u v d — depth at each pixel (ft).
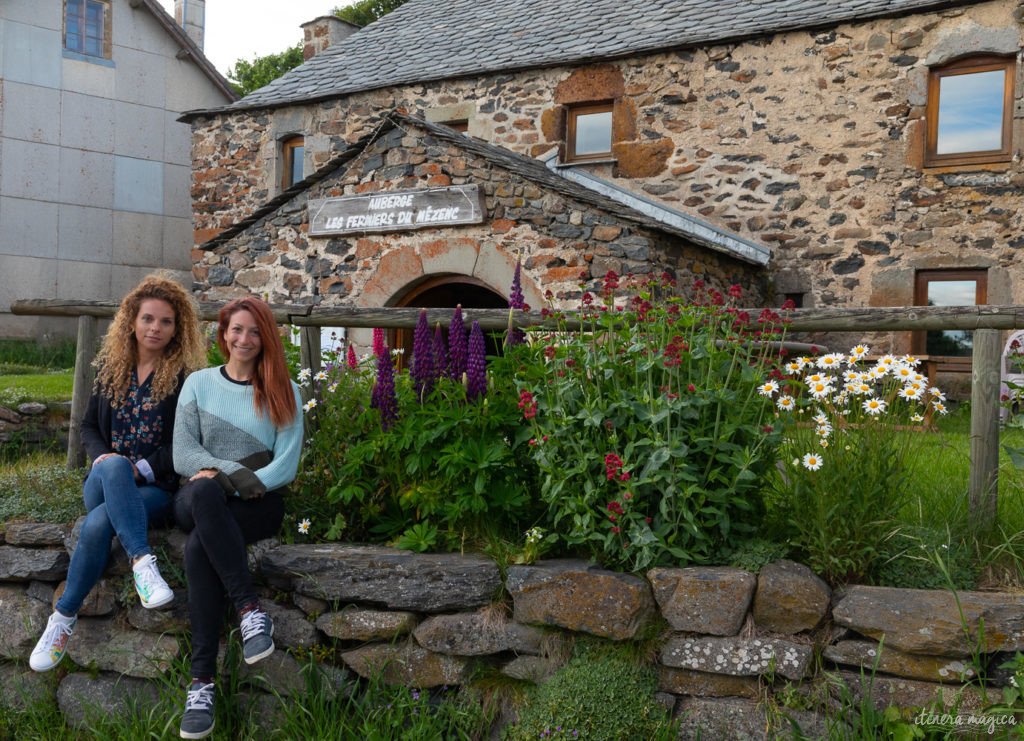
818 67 30.37
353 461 11.05
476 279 27.43
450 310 12.35
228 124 40.11
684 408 9.50
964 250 28.66
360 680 10.25
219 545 9.55
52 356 44.16
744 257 28.48
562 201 25.32
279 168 39.22
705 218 32.09
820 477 9.30
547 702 9.25
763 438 9.30
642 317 10.09
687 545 9.71
